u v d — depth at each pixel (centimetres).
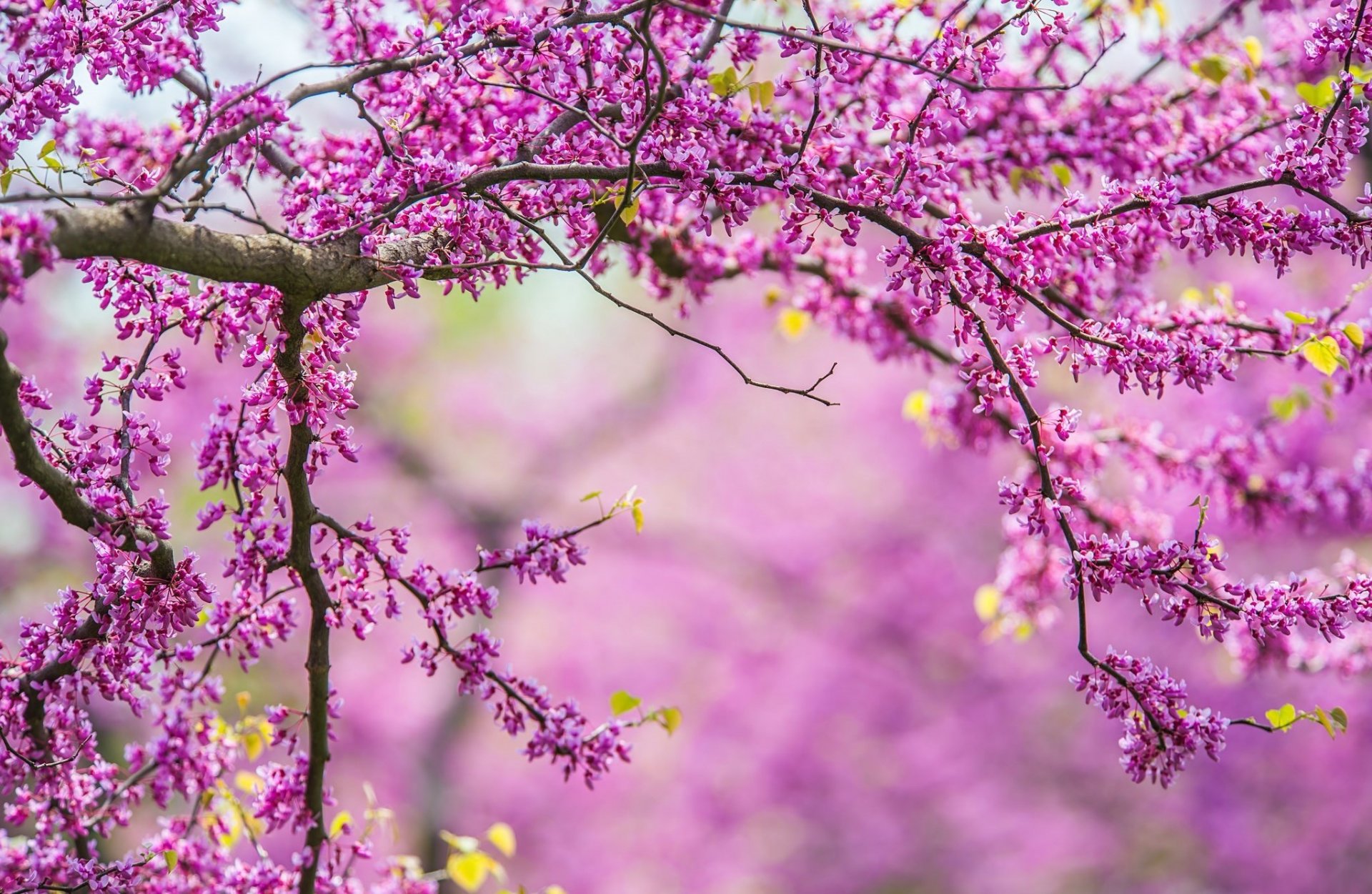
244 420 302
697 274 492
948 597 1546
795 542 1633
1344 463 902
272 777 358
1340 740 1289
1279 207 322
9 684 324
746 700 1578
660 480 1758
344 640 1494
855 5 420
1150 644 1420
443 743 1435
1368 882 1325
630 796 1574
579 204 344
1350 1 332
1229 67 474
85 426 305
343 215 300
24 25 310
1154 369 317
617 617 1666
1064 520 315
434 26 348
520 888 436
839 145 354
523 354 1952
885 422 1652
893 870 1502
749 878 1530
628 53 353
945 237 313
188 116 329
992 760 1505
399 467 1611
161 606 306
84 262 301
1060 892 1458
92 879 348
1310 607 310
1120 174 461
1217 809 1384
